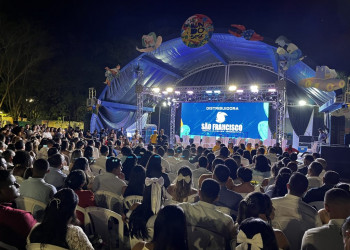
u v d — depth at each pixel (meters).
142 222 3.11
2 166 4.50
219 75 23.55
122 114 22.27
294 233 3.37
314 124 22.06
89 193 4.05
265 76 22.14
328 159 11.13
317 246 2.51
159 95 22.02
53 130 17.39
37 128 16.17
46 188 3.91
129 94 21.91
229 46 19.03
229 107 21.83
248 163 8.93
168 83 24.27
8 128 13.52
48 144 8.32
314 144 18.50
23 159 5.12
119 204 4.46
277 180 4.57
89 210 3.81
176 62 21.53
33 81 28.08
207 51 20.70
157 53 19.45
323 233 2.52
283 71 16.56
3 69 27.75
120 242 3.87
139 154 7.86
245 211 2.85
